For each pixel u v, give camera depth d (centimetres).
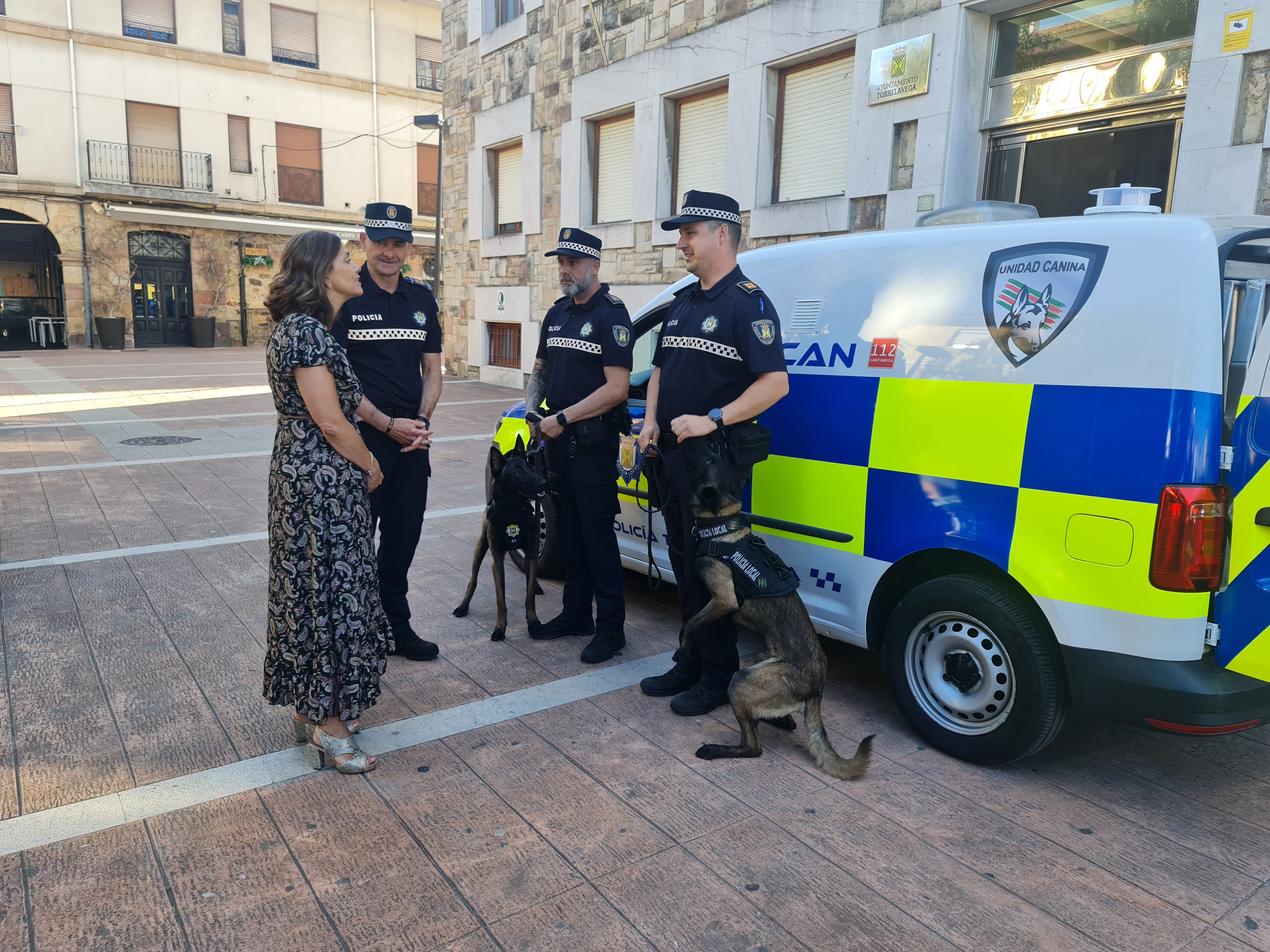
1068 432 269
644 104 1075
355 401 280
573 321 388
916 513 310
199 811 265
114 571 491
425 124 1633
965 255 306
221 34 2325
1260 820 274
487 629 429
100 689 346
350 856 245
